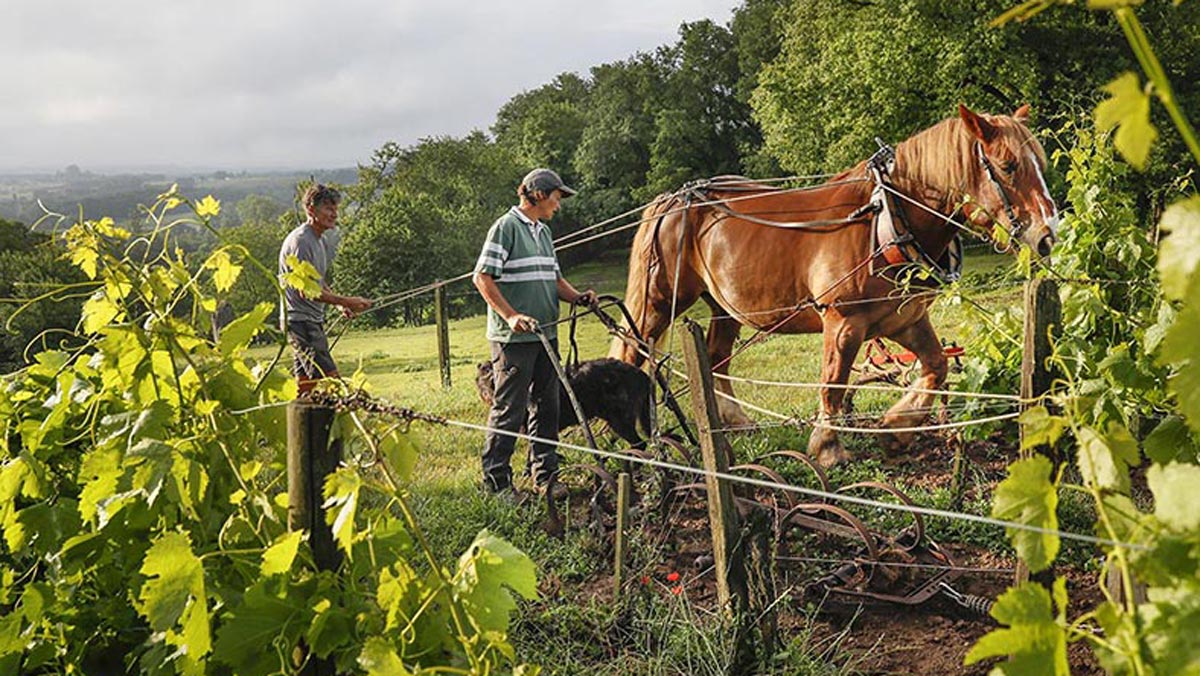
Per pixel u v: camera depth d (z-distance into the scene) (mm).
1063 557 5402
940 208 6520
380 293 58469
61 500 3611
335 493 2586
